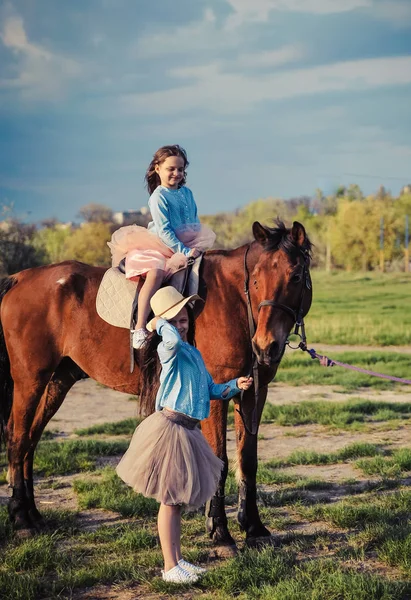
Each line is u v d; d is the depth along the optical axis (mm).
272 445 8055
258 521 4996
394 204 78438
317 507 5531
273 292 4676
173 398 4188
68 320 5453
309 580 4148
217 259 5160
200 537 5090
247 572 4250
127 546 4879
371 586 3975
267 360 4621
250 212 100000
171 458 4074
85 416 10359
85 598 4129
